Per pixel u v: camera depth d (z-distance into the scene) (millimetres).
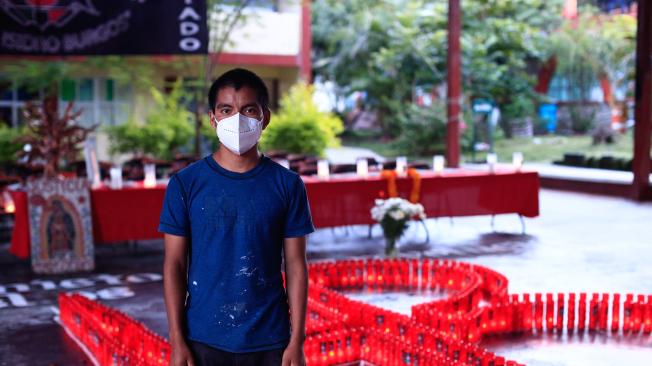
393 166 11047
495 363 4094
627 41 26500
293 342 2447
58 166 8461
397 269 7195
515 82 24031
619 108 27031
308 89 17172
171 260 2451
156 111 16609
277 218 2432
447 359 4082
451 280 7008
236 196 2400
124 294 7020
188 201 2436
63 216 8000
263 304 2426
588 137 28094
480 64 22156
